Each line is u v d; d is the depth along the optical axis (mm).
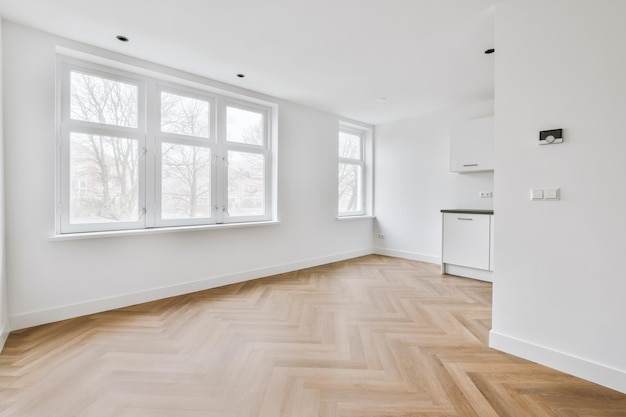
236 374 1933
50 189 2705
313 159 4945
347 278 4238
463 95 4285
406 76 3615
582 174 1890
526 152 2104
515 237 2170
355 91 4141
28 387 1780
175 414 1575
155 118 3439
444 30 2621
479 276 4180
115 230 3152
